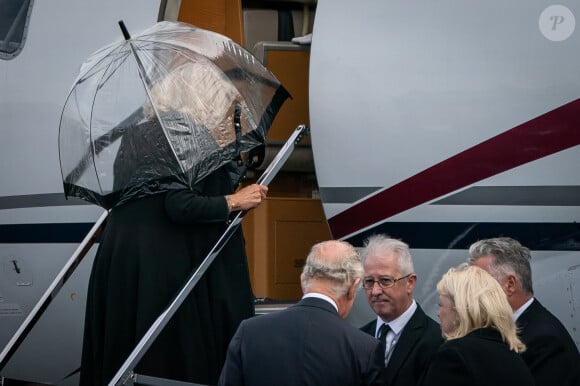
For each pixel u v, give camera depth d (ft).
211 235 53.11
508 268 51.34
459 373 43.04
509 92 64.85
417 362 50.49
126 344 52.37
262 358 44.04
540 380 49.57
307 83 78.48
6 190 81.10
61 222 79.05
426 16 67.21
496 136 64.80
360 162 67.87
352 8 69.10
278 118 78.07
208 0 81.51
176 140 51.13
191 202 51.39
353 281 45.27
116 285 52.31
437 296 66.13
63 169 54.49
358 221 67.97
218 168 52.70
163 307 51.57
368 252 51.98
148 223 52.39
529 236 64.28
